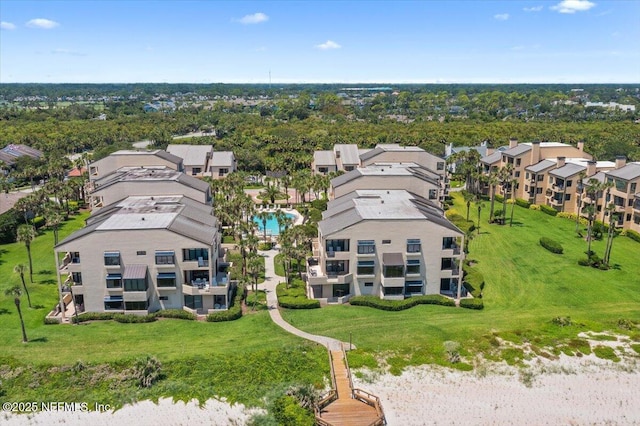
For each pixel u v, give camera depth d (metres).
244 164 174.38
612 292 81.06
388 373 59.44
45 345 63.19
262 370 58.84
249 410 53.06
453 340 66.12
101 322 70.38
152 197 95.19
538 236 110.00
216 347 63.31
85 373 57.59
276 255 91.50
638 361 62.06
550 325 70.00
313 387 55.94
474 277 84.88
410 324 70.06
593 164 119.94
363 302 76.19
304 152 189.12
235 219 103.50
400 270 76.06
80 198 137.12
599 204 116.00
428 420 52.66
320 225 82.81
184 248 72.19
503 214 120.12
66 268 73.56
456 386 57.69
